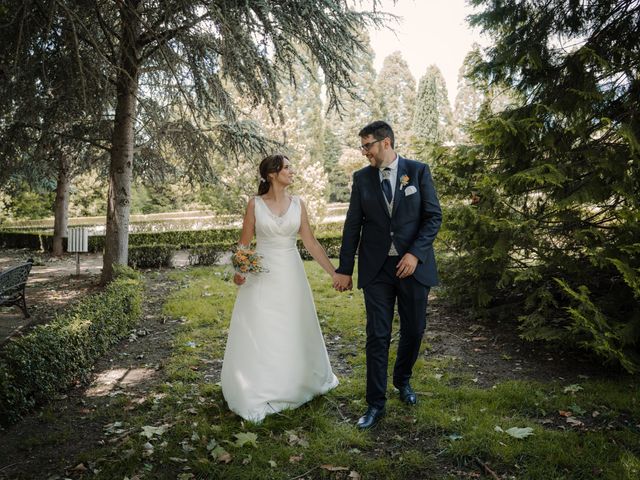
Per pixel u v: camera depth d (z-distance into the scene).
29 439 2.65
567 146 4.10
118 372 3.85
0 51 5.36
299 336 2.97
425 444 2.51
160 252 10.27
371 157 2.83
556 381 3.30
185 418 2.84
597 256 3.43
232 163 12.94
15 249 15.23
